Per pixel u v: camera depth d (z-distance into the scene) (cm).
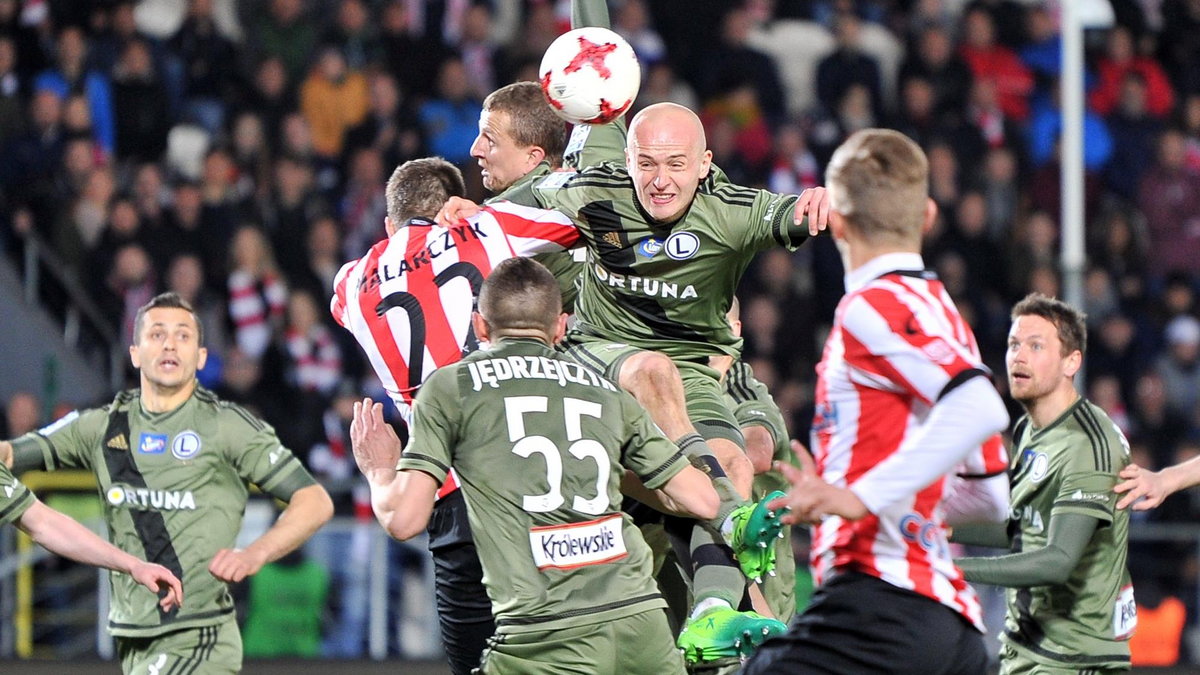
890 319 1549
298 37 5141
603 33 2119
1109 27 5475
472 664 2142
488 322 1927
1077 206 4531
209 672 2331
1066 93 4559
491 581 1870
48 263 4591
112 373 4547
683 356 2106
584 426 1875
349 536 3862
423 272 2091
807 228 1959
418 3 5262
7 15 4894
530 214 2088
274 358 4378
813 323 4575
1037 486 2253
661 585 2170
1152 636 4006
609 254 2052
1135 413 4659
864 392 1579
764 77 5178
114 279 4547
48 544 2181
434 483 1844
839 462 1598
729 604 1922
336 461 4272
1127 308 4866
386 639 3862
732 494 1953
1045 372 2252
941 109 5156
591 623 1844
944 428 1513
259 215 4628
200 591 2345
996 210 4984
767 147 5034
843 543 1622
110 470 2372
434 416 1859
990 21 5391
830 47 5381
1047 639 2258
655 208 1983
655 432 1914
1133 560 4134
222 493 2383
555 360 1905
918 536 1605
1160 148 5241
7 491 2167
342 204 4841
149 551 2347
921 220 1600
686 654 1906
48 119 4694
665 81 5150
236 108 4988
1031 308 2284
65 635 3841
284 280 4594
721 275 2039
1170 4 5653
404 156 4906
